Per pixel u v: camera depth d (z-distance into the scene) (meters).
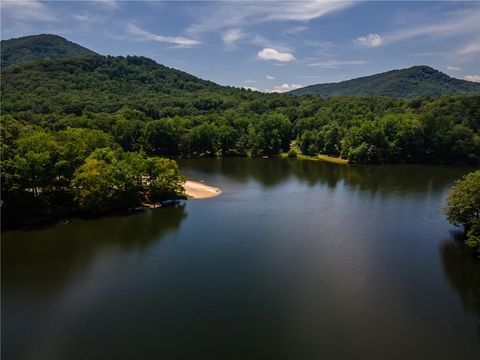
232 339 51.53
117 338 51.62
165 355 48.44
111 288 64.12
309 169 176.00
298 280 67.00
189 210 105.94
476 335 52.81
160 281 66.44
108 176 99.69
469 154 192.88
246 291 63.28
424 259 75.69
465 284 66.12
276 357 48.25
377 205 112.94
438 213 104.94
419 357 48.47
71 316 56.25
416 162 197.25
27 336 51.84
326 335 52.47
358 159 196.12
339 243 83.38
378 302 60.47
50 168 94.88
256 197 121.81
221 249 79.75
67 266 71.75
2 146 92.31
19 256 75.56
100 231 88.94
